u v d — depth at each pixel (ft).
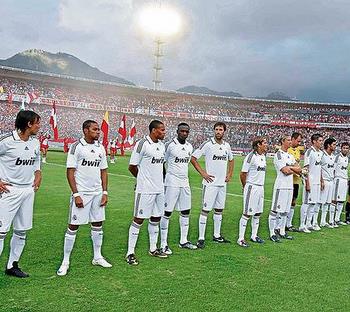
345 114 223.30
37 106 168.66
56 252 22.82
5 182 18.03
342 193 36.50
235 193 52.47
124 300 16.53
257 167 27.17
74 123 176.35
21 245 19.08
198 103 224.33
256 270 21.36
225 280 19.51
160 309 15.79
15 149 17.94
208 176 26.09
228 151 27.25
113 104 198.29
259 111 231.09
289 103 228.63
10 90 168.96
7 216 18.15
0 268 19.81
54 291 17.21
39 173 19.53
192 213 37.52
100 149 20.75
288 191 29.32
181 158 24.91
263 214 39.50
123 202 41.27
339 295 18.22
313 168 32.96
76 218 19.81
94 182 20.48
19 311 15.12
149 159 22.29
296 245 27.73
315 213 33.88
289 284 19.36
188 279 19.42
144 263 21.77
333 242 29.17
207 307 16.17
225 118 212.84
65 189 47.57
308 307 16.69
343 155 36.50
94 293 17.16
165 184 24.88
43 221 30.53
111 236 27.35
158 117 200.75
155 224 23.30
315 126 207.62
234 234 30.22
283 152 29.58
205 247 25.89
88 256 22.40
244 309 16.15
